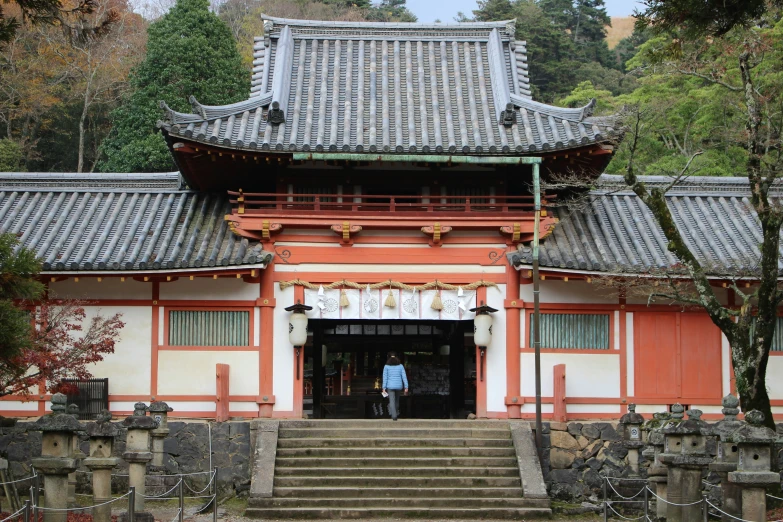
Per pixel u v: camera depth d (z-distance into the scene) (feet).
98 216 80.74
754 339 61.05
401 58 89.51
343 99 82.94
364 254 78.02
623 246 78.69
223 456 73.77
